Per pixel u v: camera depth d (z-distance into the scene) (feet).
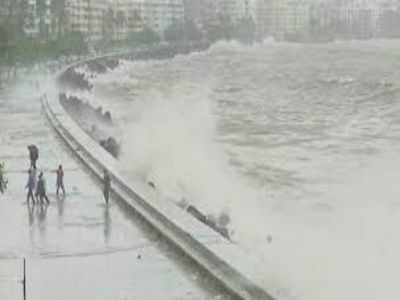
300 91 638.94
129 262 139.54
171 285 127.13
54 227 163.22
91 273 133.59
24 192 197.88
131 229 161.38
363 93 616.39
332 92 627.05
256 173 263.70
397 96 585.22
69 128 303.48
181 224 152.66
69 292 124.06
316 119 435.94
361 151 313.32
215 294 122.72
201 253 138.10
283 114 465.47
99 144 278.46
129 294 123.13
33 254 144.36
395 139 347.56
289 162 287.07
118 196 188.44
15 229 161.89
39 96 478.18
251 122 417.90
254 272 124.26
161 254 144.25
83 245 150.10
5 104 430.20
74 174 221.87
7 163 240.32
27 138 295.89
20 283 128.26
